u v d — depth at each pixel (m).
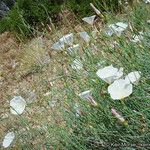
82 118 0.64
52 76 0.90
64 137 0.64
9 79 1.19
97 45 0.75
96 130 0.59
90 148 0.62
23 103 0.60
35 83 0.98
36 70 1.04
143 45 0.66
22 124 0.70
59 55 0.88
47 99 0.76
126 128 0.58
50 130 0.67
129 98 0.58
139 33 0.69
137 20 0.79
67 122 0.66
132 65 0.63
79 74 0.69
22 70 1.16
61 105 0.68
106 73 0.49
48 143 0.69
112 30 0.69
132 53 0.65
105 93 0.61
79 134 0.64
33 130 0.70
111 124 0.60
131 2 1.07
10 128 0.85
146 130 0.54
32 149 0.70
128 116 0.57
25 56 1.17
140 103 0.58
